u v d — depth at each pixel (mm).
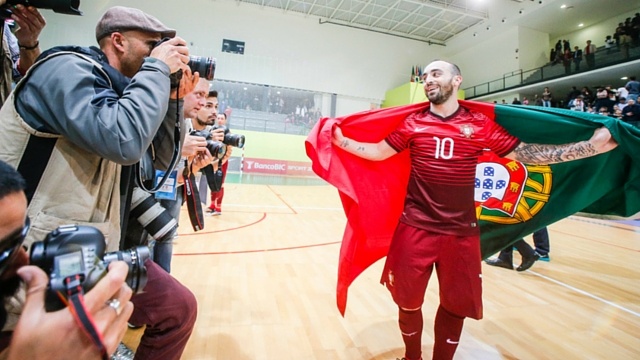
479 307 1491
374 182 1904
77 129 706
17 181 493
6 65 1158
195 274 2842
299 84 16062
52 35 12250
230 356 1687
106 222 860
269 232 4621
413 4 14750
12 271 548
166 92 880
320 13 16000
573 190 1977
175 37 1003
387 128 1792
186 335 1147
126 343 1753
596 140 1538
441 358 1555
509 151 1625
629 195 1823
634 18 11578
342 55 16734
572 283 3068
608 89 10375
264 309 2252
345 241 1844
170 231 1330
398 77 17781
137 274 636
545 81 13961
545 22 14961
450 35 17859
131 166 1035
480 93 17328
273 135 14867
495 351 1884
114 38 994
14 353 429
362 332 2004
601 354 1882
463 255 1469
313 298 2480
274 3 15234
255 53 15445
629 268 3562
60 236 517
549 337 2062
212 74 1168
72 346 443
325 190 10914
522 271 3389
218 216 5559
